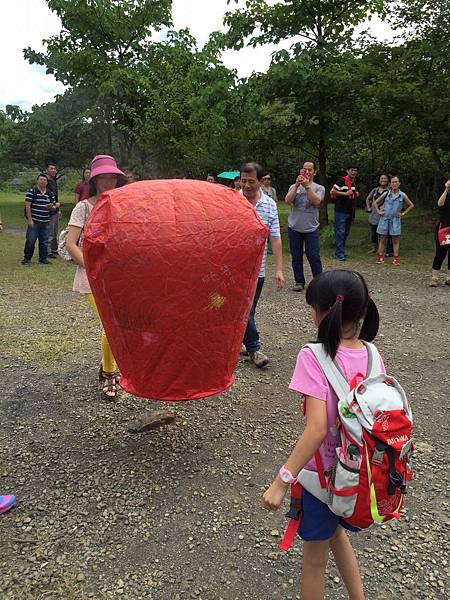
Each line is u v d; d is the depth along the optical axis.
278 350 5.62
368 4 13.20
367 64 12.79
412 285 8.73
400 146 15.79
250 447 3.74
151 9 20.22
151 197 2.91
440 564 2.70
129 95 18.89
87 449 3.71
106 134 22.06
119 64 20.45
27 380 4.81
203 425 4.04
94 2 19.69
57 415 4.18
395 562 2.70
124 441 3.81
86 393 4.55
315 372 2.02
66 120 22.61
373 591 2.53
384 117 12.97
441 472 3.48
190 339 2.98
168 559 2.71
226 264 2.89
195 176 17.39
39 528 2.94
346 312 2.06
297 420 4.12
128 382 3.22
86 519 3.01
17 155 24.14
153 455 3.63
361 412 1.89
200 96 13.66
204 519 3.01
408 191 20.78
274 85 12.69
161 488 3.28
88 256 2.93
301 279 8.25
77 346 5.63
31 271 9.76
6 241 14.21
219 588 2.53
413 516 3.05
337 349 2.04
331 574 2.61
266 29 13.88
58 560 2.70
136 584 2.55
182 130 16.73
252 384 4.76
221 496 3.21
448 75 12.95
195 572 2.63
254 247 2.98
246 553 2.75
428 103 12.31
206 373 3.14
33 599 2.46
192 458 3.60
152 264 2.79
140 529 2.93
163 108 16.69
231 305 3.01
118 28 20.14
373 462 1.87
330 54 13.14
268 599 2.47
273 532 2.90
